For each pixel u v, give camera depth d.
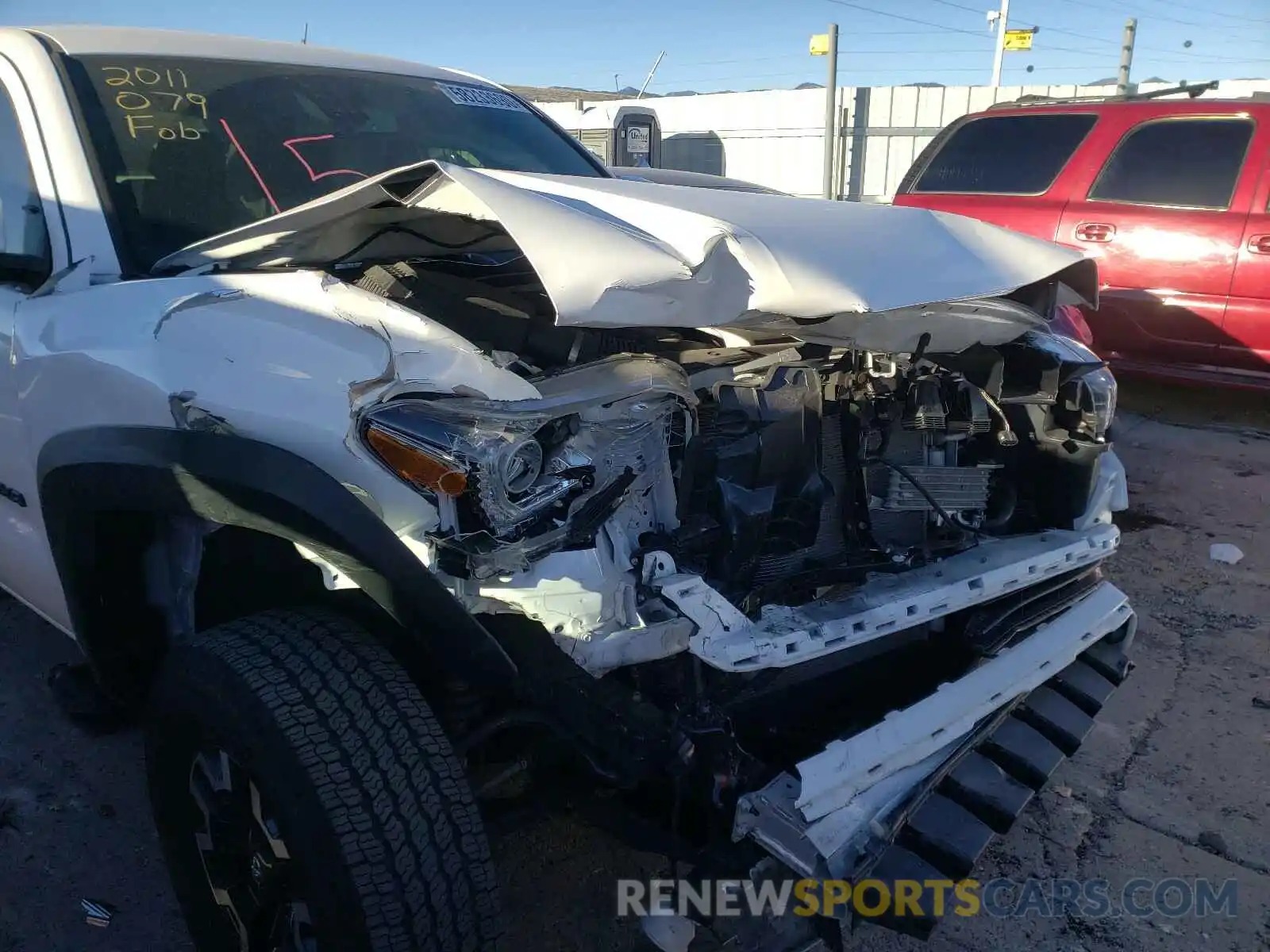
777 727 2.10
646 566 1.76
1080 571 2.64
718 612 1.78
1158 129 6.07
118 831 2.46
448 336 1.76
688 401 1.89
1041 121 6.60
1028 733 2.40
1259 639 3.56
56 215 2.33
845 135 17.94
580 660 1.64
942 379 2.38
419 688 1.97
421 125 3.10
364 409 1.60
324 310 1.78
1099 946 2.20
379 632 1.92
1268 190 5.64
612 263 1.64
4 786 2.60
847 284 1.87
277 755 1.52
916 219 2.31
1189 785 2.75
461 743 1.82
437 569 1.58
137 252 2.31
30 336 2.10
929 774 2.04
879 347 2.19
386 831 1.51
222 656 1.62
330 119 2.89
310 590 1.94
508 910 2.21
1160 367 6.18
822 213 2.18
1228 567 4.17
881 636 1.99
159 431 1.72
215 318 1.81
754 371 2.16
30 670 3.14
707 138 19.66
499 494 1.56
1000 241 2.40
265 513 1.60
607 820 1.93
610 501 1.71
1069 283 2.57
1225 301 5.77
